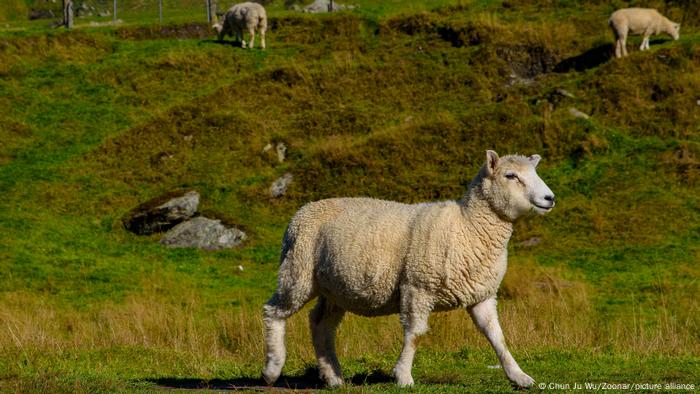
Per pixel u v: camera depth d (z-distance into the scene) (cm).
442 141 2681
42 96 3356
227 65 3578
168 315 1639
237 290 2062
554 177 2480
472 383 926
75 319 1691
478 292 844
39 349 1234
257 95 3228
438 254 834
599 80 2873
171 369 1120
